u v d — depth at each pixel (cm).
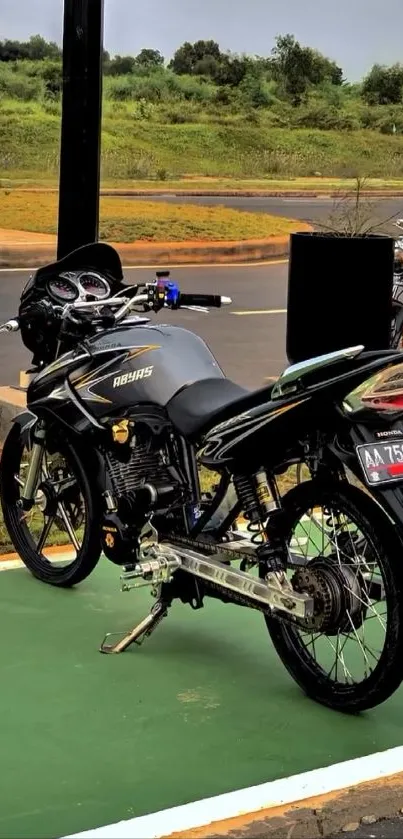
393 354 361
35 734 361
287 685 407
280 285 1102
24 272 1079
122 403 439
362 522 364
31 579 505
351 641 443
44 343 490
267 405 381
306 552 435
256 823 311
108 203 1120
